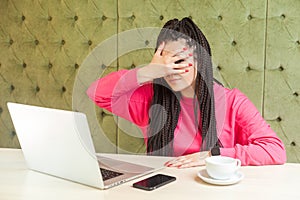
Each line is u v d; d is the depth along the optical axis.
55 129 1.16
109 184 1.18
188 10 2.06
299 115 2.01
